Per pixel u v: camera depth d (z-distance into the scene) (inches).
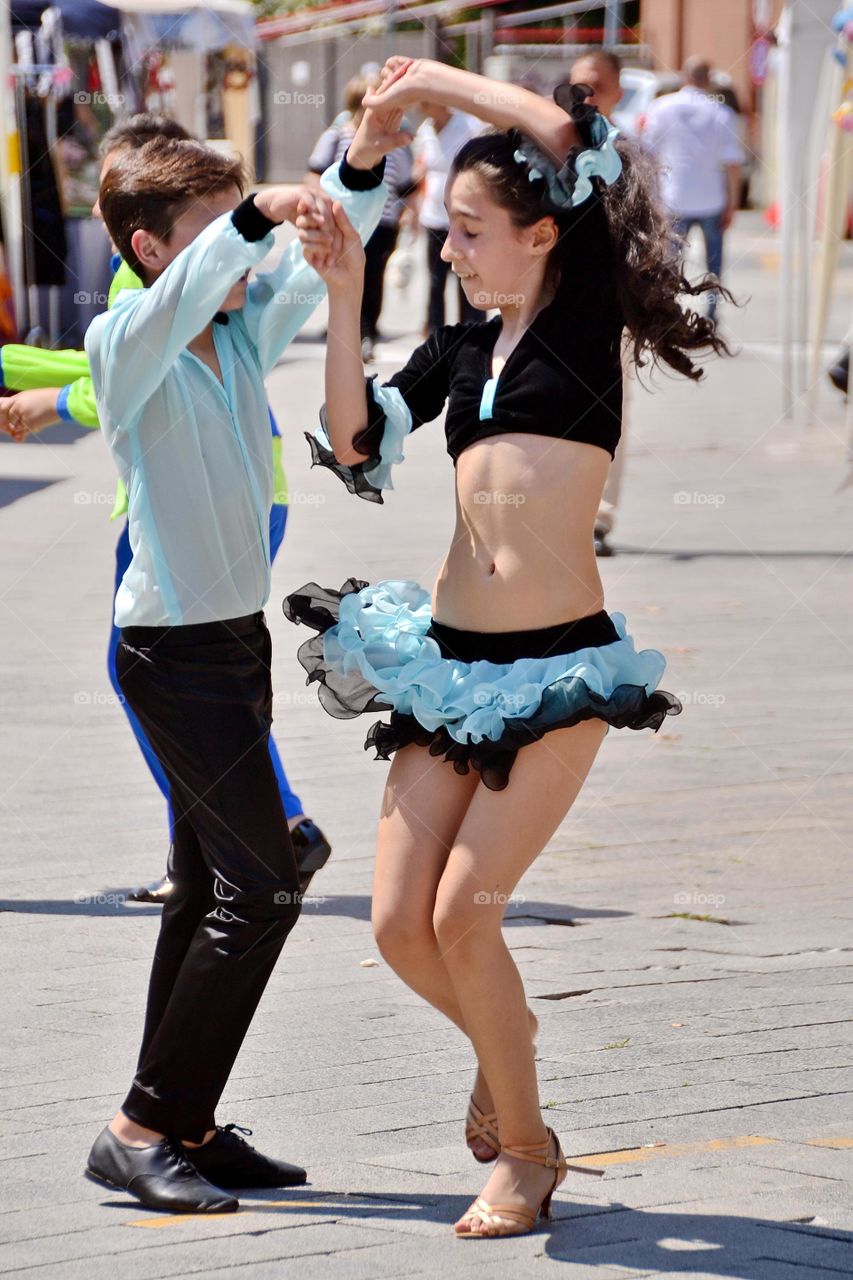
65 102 1581.0
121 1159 347.6
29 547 1046.4
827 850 592.4
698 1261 312.7
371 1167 365.1
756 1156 366.0
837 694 776.3
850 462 1262.3
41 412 419.2
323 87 3503.9
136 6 1660.9
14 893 547.5
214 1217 337.1
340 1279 305.4
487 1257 315.6
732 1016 454.6
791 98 1456.7
